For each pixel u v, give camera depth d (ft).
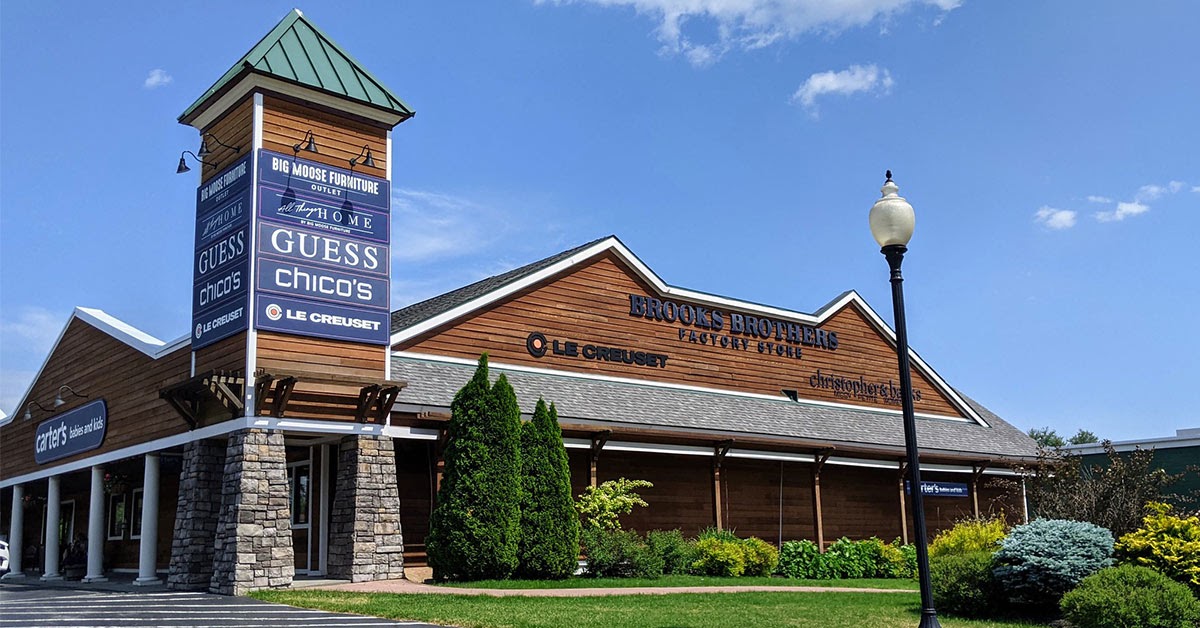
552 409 73.00
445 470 69.15
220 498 69.62
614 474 86.48
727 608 52.70
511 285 88.12
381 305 71.82
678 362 99.91
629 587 65.16
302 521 78.13
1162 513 56.59
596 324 94.22
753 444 90.84
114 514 103.76
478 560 66.39
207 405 69.87
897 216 37.09
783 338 110.52
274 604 55.88
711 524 92.07
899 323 37.14
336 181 71.05
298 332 67.21
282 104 69.46
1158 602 45.32
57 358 99.30
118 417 84.28
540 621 46.32
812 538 100.17
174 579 68.90
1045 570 51.98
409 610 50.62
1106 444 85.61
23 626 47.44
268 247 66.95
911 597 61.93
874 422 111.45
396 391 69.82
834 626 46.34
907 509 109.29
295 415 66.23
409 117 74.74
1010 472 114.21
